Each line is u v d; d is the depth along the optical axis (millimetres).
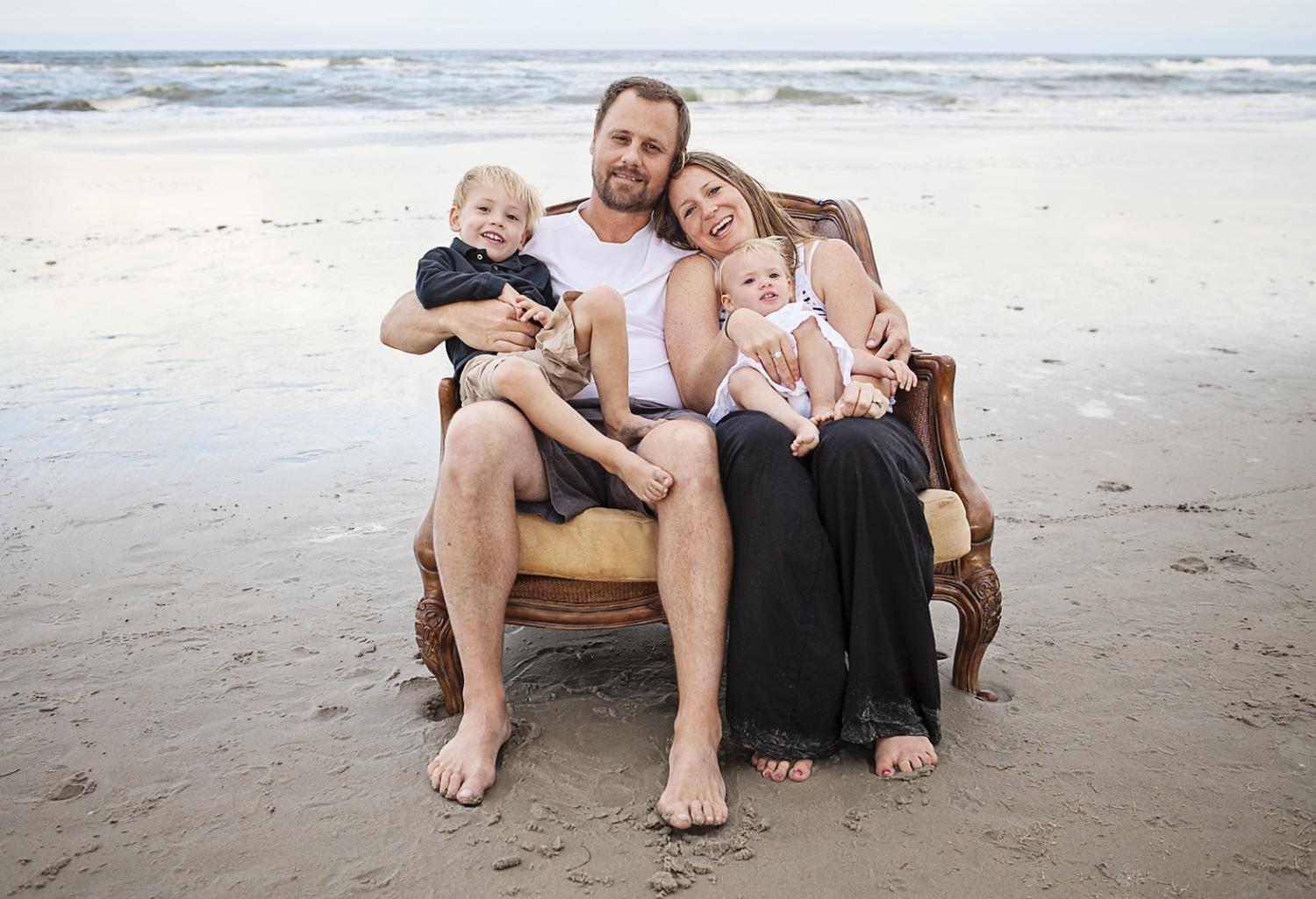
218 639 3018
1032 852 2107
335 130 16938
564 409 2453
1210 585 3297
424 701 2699
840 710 2371
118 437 4609
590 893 2006
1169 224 9969
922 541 2393
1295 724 2543
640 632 3096
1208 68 42688
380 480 4219
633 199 2963
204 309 6746
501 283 2748
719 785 2260
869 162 13617
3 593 3264
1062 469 4281
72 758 2447
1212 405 5031
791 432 2424
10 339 6031
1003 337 6242
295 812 2250
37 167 12430
